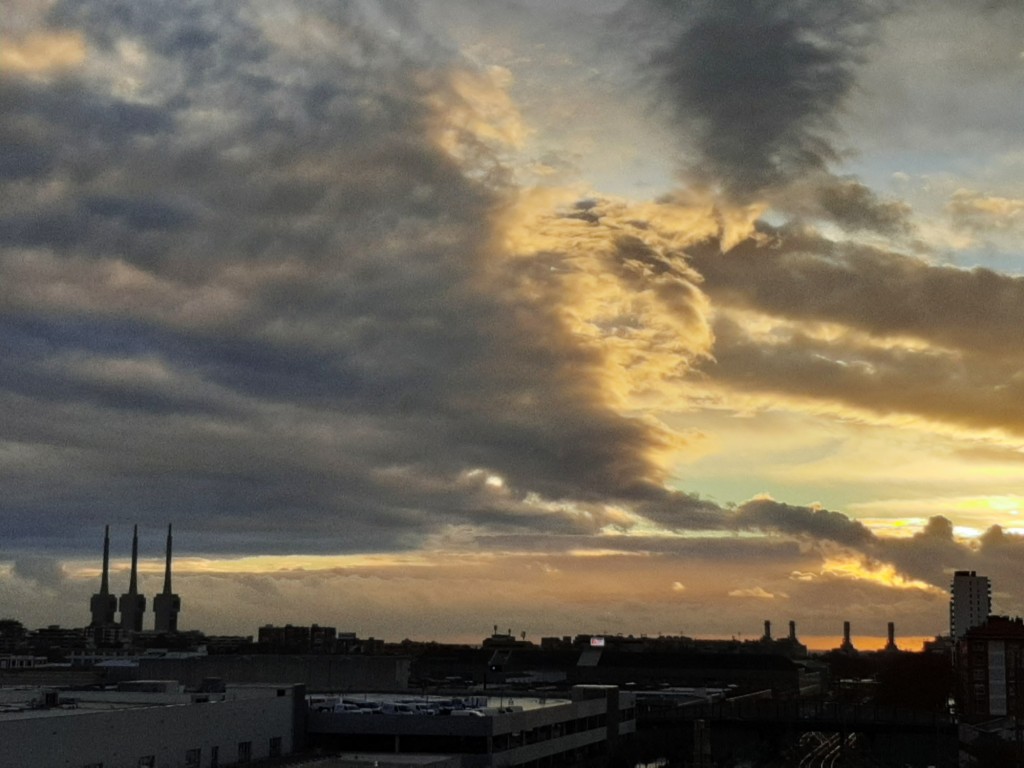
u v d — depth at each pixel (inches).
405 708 5689.0
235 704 4594.0
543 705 6801.2
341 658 7696.9
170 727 4109.3
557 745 6491.1
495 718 5378.9
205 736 4347.9
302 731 5265.8
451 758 4972.9
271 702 4940.9
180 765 4170.8
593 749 7342.5
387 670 7682.1
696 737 6254.9
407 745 5310.0
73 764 3563.0
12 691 5012.3
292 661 7637.8
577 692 7578.7
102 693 5152.6
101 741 3705.7
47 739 3452.3
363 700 6397.6
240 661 7588.6
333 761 4630.9
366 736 5324.8
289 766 4468.5
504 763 5506.9
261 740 4822.8
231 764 4525.1
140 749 3919.8
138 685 5388.8
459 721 5310.0
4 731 3275.1
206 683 6033.5
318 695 7253.9
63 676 7111.2
